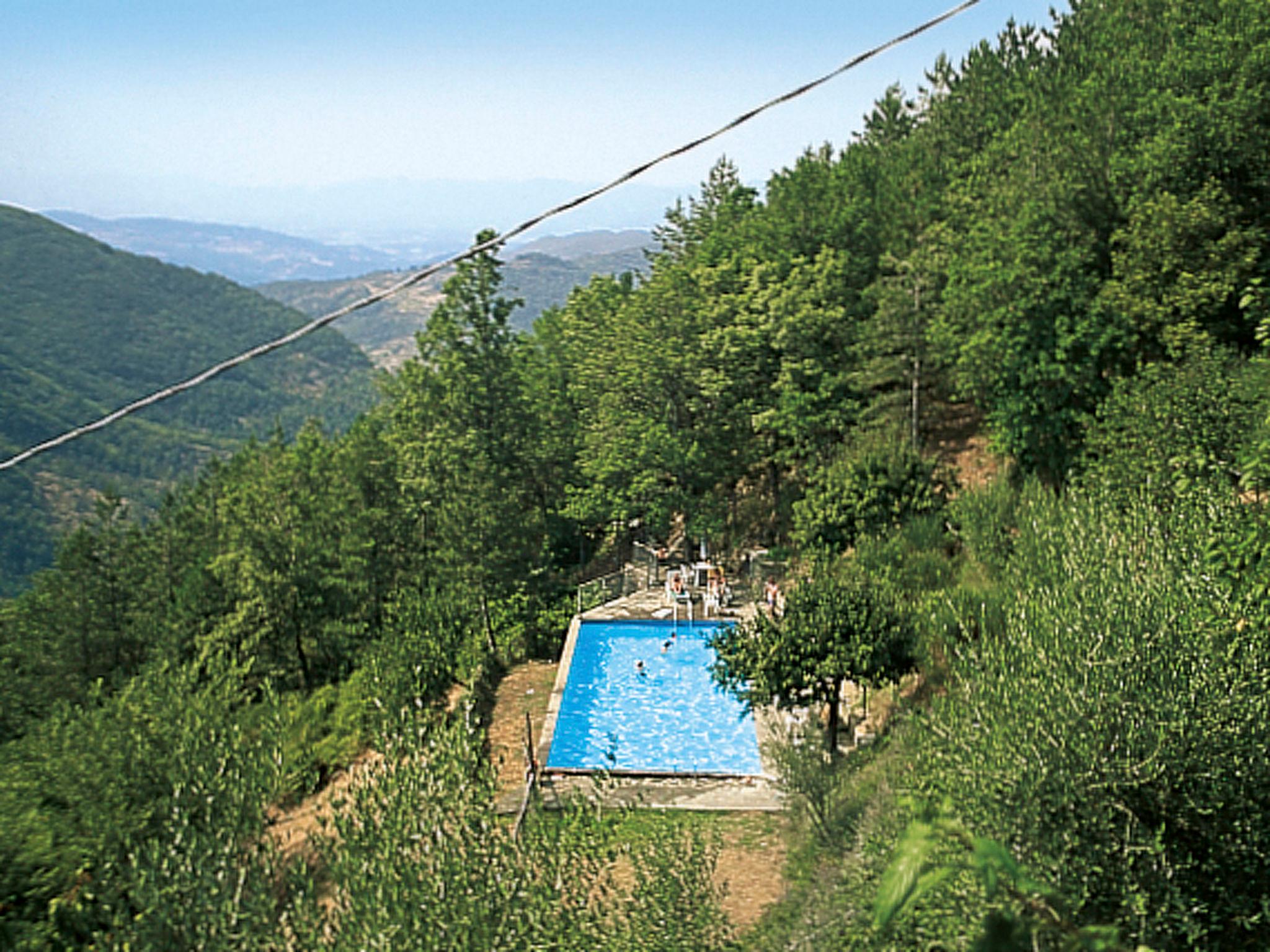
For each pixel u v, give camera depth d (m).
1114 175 34.78
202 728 14.88
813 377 44.09
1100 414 30.22
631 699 28.27
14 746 15.95
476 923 8.83
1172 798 9.34
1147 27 40.66
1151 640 10.08
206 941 8.84
